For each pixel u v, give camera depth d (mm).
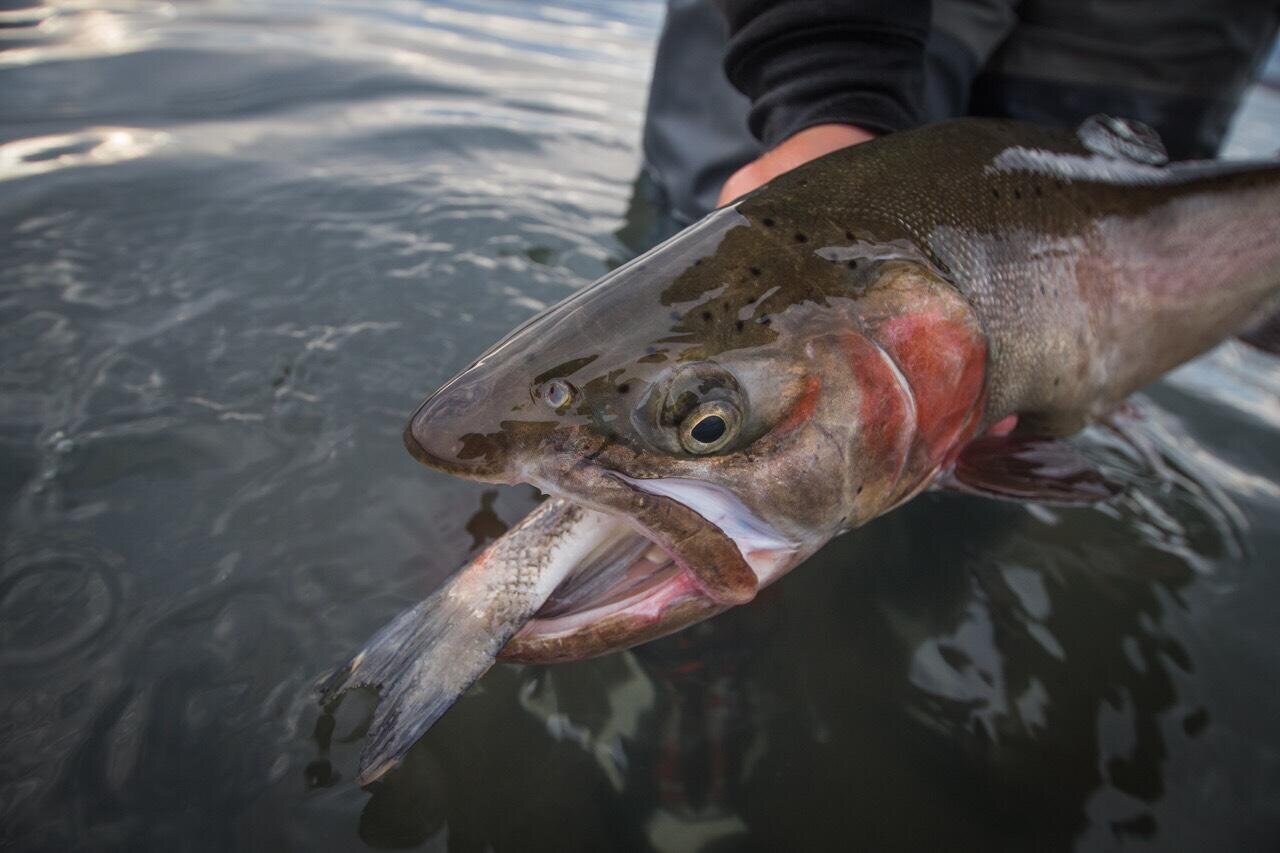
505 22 1398
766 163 373
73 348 437
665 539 256
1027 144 353
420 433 247
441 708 241
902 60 373
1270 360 631
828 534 283
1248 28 570
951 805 285
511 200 663
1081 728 312
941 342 289
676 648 332
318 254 550
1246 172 411
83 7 1018
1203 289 403
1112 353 382
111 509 353
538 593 260
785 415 262
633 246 610
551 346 254
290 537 349
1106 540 408
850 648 338
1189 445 497
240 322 474
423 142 763
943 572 380
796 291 268
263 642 305
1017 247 329
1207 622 364
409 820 260
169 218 573
